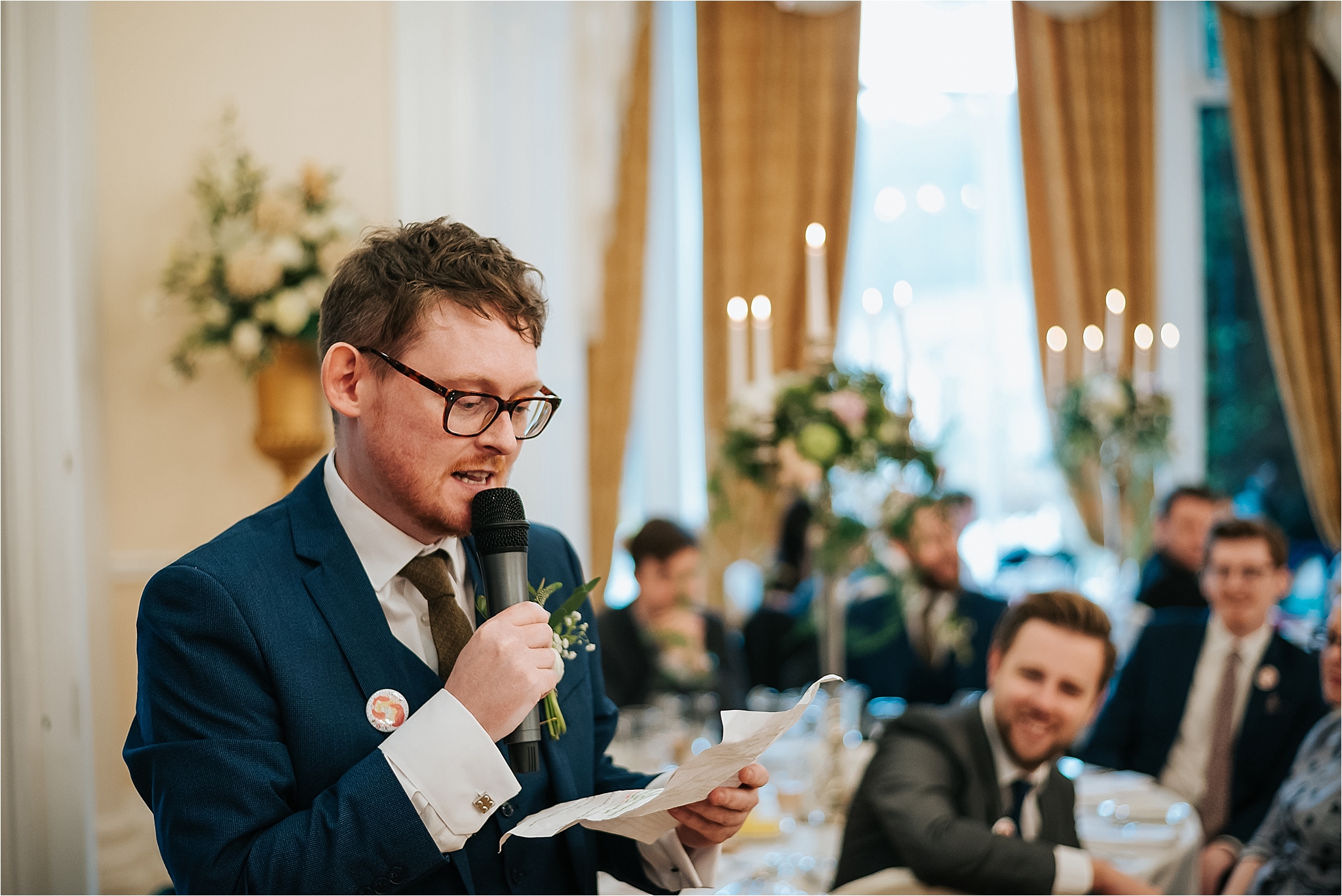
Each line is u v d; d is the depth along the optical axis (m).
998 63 5.71
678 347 5.35
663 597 3.36
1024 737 1.95
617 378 5.12
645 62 5.22
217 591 1.14
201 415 3.90
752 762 1.21
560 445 4.77
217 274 3.60
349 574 1.22
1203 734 2.84
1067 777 2.08
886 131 5.71
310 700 1.15
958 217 5.74
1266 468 5.85
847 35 5.39
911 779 1.90
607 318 5.13
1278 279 5.68
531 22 4.48
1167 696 2.90
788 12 5.38
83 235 3.66
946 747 1.97
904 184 5.73
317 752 1.14
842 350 5.46
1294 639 2.85
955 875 1.79
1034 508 5.72
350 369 1.19
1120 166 5.61
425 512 1.18
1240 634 2.82
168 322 3.87
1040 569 5.48
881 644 3.54
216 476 3.90
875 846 1.92
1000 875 1.78
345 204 3.75
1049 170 5.60
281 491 3.80
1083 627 1.94
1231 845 2.61
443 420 1.15
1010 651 1.99
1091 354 5.31
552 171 4.62
